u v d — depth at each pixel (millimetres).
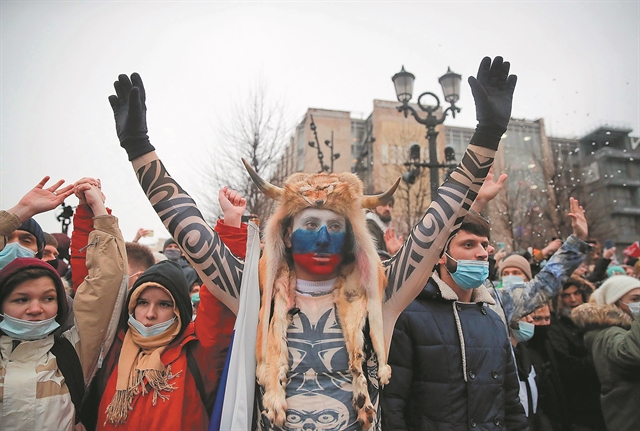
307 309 1946
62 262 3715
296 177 2090
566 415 3309
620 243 22734
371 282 1898
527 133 19031
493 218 17016
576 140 16906
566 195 15031
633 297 3215
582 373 3281
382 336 1819
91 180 2332
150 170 1931
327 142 13656
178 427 1999
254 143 11469
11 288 2025
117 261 2215
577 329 3740
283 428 1732
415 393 2254
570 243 3152
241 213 2262
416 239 1882
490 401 2221
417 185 18438
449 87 7469
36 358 2049
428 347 2252
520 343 3180
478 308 2455
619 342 2762
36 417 1938
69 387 2064
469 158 1864
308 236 1960
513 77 1934
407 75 7570
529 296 3104
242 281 1910
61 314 2182
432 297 2387
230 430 1706
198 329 2174
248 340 1838
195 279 5199
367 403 1710
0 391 1914
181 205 1934
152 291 2201
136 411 2014
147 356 2125
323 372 1810
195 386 2121
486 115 1849
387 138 27891
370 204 2037
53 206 2238
